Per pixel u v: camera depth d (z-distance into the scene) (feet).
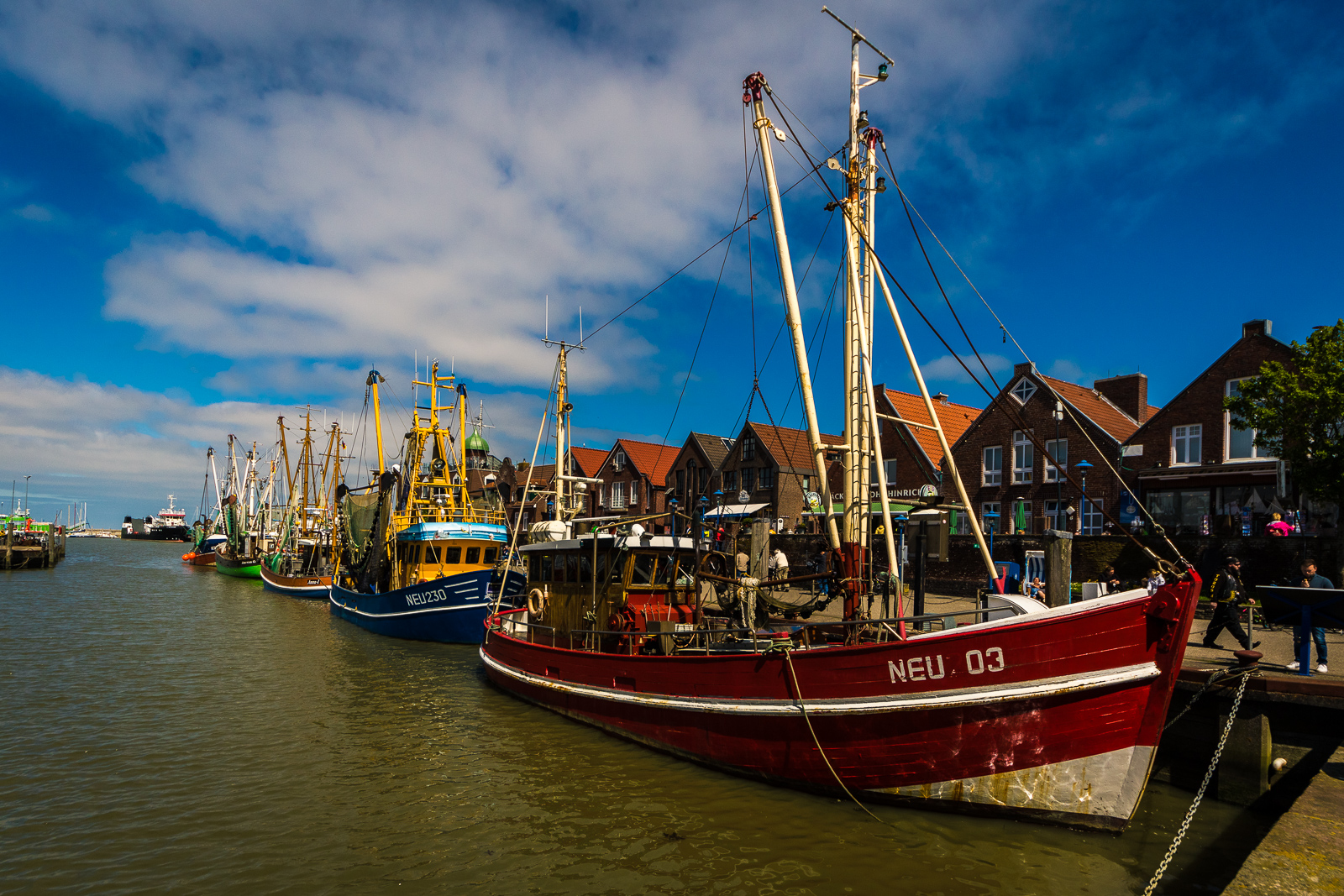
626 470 175.32
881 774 31.32
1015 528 104.53
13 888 26.86
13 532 245.65
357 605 103.24
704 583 51.49
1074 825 28.50
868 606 38.91
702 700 37.29
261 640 88.74
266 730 47.50
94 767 40.22
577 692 46.47
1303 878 21.26
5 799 35.40
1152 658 26.61
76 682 62.54
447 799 34.99
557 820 32.27
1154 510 91.09
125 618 108.68
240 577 200.95
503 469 205.36
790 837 29.76
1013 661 28.19
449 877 27.48
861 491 39.47
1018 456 106.11
